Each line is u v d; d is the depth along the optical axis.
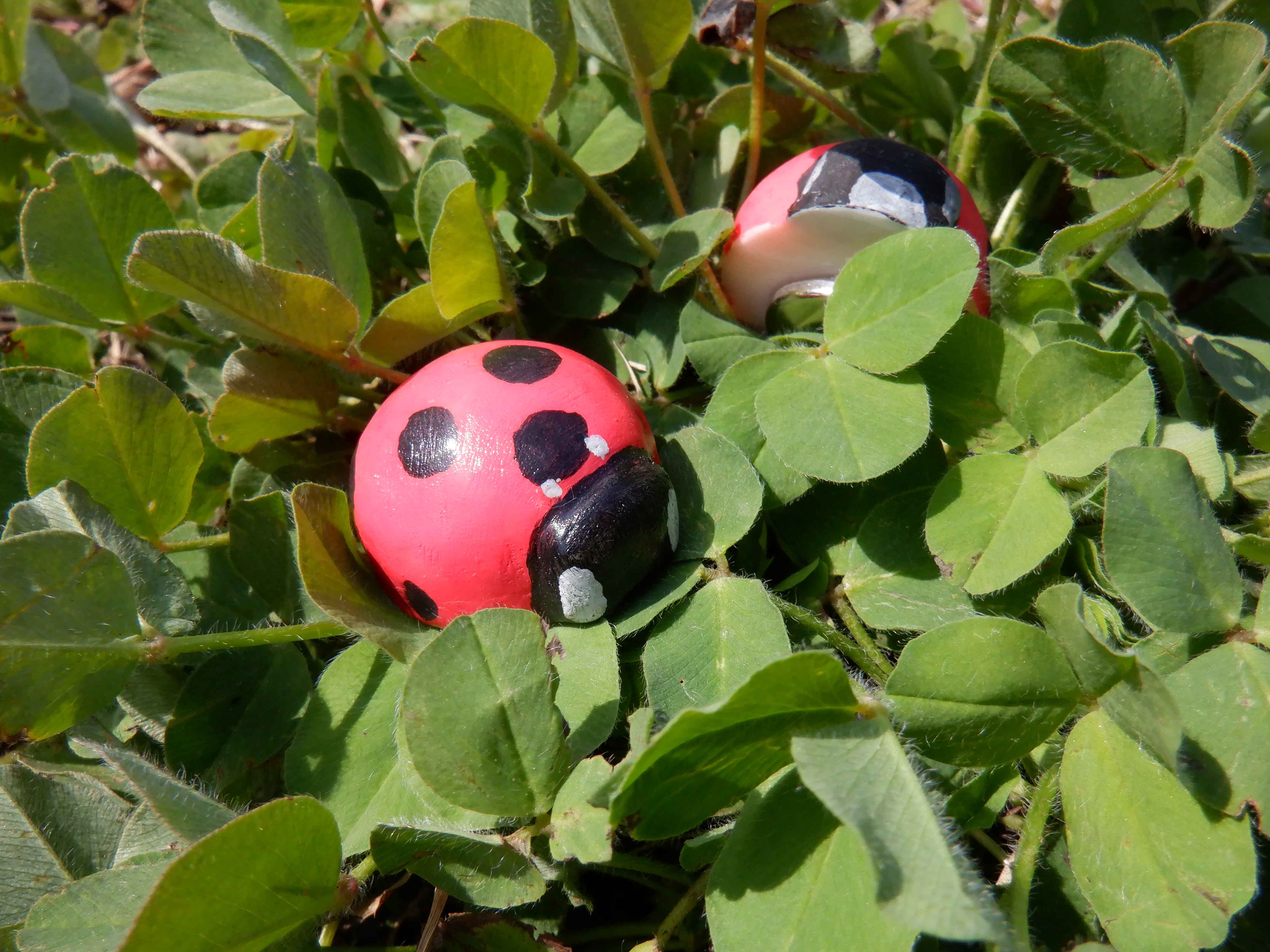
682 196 0.20
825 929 0.11
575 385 0.13
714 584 0.14
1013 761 0.13
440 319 0.16
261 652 0.15
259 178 0.15
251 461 0.17
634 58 0.17
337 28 0.20
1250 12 0.18
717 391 0.15
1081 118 0.16
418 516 0.13
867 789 0.10
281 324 0.15
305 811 0.12
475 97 0.17
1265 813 0.12
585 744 0.13
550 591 0.13
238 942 0.11
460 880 0.12
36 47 0.22
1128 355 0.14
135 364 0.21
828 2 0.19
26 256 0.16
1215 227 0.16
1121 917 0.12
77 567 0.13
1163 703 0.11
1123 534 0.13
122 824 0.14
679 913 0.13
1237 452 0.16
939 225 0.15
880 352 0.14
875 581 0.15
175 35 0.20
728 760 0.12
